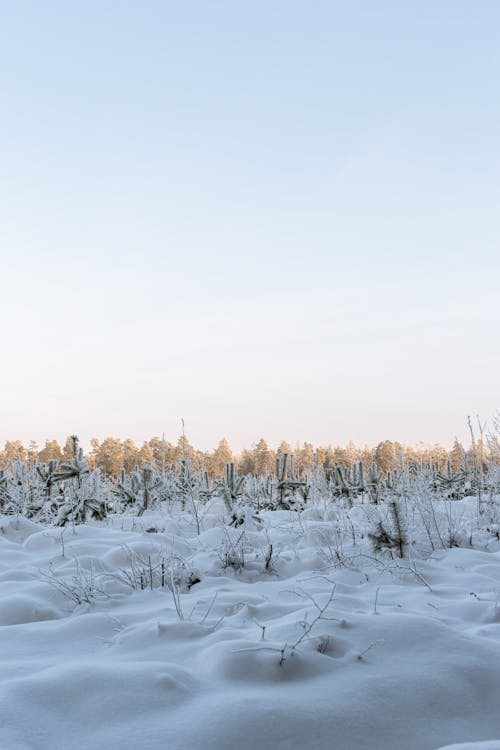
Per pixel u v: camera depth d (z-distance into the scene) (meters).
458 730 2.38
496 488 9.20
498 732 2.39
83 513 9.23
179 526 8.70
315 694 2.52
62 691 2.57
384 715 2.40
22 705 2.42
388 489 9.05
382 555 5.89
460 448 13.41
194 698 2.52
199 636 3.42
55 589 4.79
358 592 4.82
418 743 2.27
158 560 5.77
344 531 7.14
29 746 2.14
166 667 2.77
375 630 3.25
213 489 12.27
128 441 56.56
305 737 2.21
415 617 3.39
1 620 4.14
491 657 2.96
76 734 2.27
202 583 5.25
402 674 2.75
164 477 11.95
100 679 2.64
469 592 4.64
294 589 4.84
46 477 11.15
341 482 11.72
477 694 2.64
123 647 3.34
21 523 8.35
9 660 3.21
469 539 6.78
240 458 57.84
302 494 12.84
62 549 6.43
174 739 2.18
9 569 5.70
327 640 3.06
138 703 2.45
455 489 12.34
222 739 2.17
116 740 2.19
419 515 7.28
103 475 13.68
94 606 4.49
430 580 5.20
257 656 2.82
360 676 2.71
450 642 3.09
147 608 4.41
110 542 6.84
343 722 2.32
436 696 2.57
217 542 6.76
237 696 2.46
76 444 9.92
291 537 7.36
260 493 13.02
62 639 3.61
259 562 5.91
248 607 3.96
